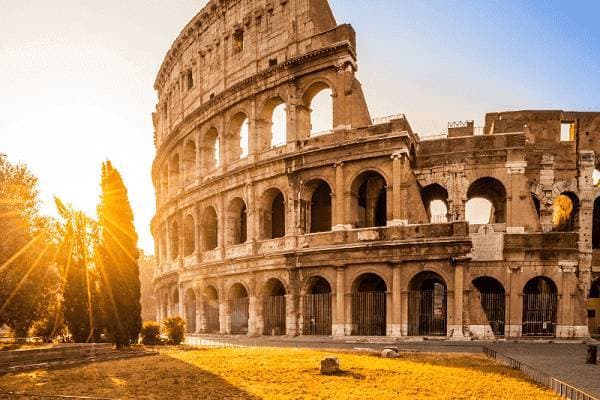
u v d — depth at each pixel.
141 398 21.92
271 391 23.06
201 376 27.59
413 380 25.52
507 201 55.06
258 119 63.59
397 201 52.22
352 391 22.75
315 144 57.72
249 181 62.50
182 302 73.12
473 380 25.52
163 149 85.81
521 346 44.69
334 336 52.94
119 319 43.84
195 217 71.81
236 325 63.69
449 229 50.53
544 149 61.81
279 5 63.53
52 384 25.72
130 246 45.97
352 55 57.91
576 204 61.28
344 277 54.25
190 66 78.44
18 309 47.16
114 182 46.72
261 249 60.81
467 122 60.38
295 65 60.03
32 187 53.00
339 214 55.00
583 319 51.22
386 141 53.16
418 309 51.81
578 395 20.64
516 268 53.00
